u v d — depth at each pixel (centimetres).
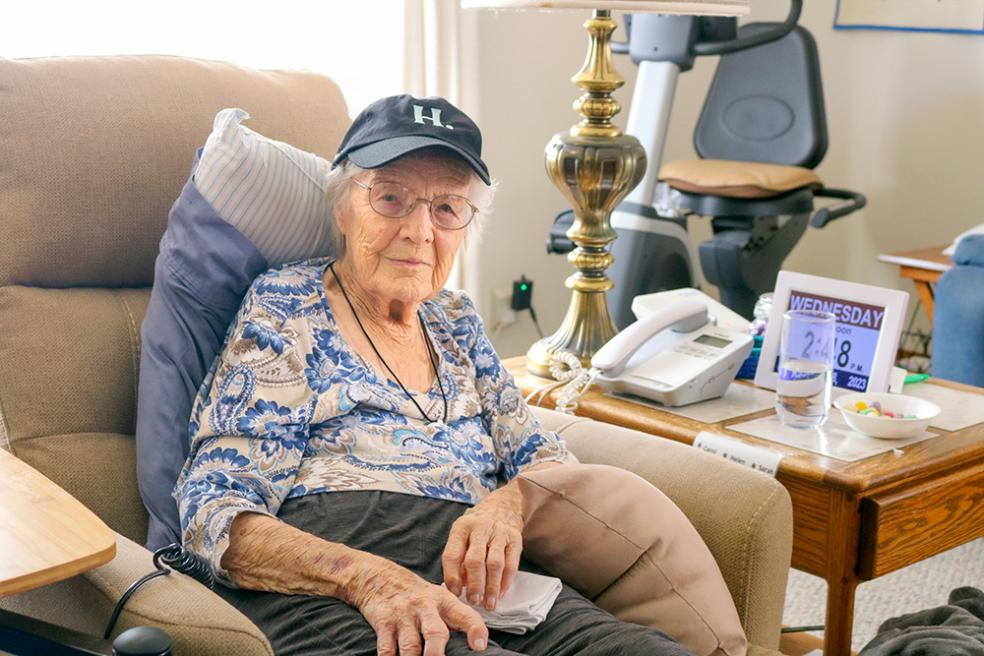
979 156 378
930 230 395
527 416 171
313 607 129
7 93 155
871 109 400
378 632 123
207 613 111
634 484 148
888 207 403
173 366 150
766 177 333
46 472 150
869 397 182
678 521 147
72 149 157
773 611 155
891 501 160
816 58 361
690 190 343
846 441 174
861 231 410
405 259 153
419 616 123
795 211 337
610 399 196
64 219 157
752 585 151
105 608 116
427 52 296
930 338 391
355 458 149
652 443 167
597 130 207
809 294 196
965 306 268
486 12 338
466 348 171
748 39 295
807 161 357
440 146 151
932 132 388
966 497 174
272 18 272
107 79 163
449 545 138
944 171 388
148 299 166
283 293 151
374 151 150
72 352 155
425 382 163
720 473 157
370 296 158
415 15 291
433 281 158
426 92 299
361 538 140
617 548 144
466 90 307
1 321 153
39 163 155
